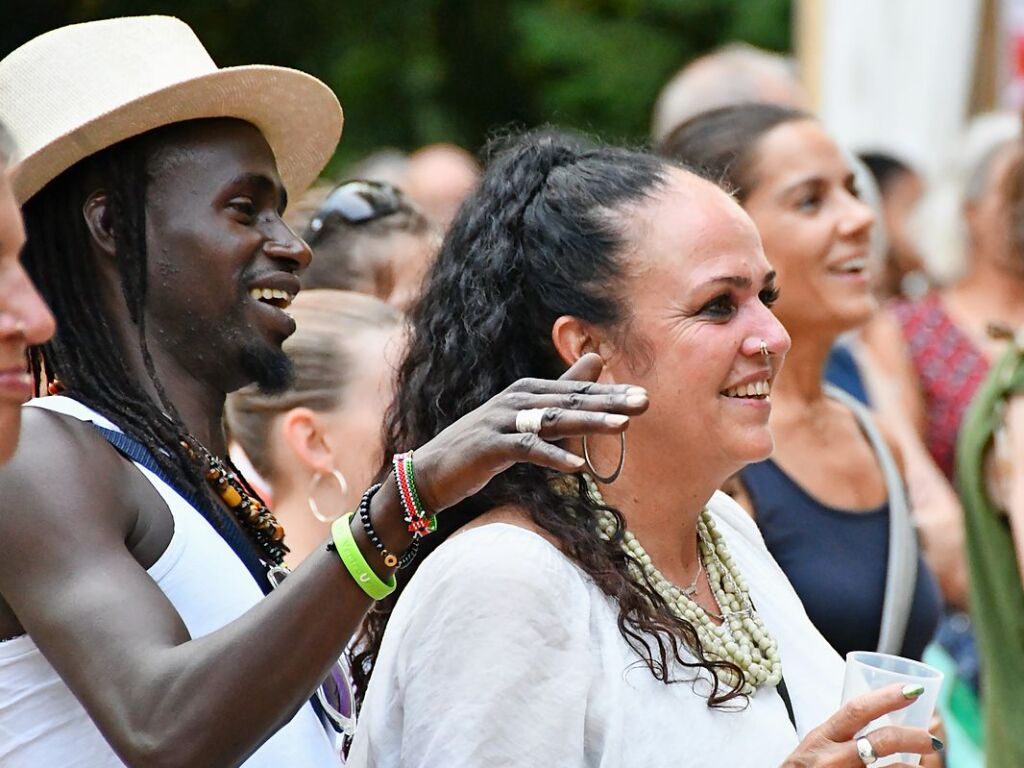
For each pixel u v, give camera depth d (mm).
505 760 5855
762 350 6414
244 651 5316
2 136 4969
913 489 12750
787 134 9852
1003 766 9750
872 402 13164
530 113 30016
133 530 5887
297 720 6219
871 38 18422
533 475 6371
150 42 6566
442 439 5457
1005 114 17719
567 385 5371
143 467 6043
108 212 6402
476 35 30219
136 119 6352
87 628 5414
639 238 6457
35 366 6656
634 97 29906
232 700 5277
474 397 6668
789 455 9523
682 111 14344
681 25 30484
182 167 6449
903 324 14258
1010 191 14055
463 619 5973
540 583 6023
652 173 6641
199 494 6227
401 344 7953
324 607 5391
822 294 9711
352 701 6766
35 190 6305
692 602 6605
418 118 29078
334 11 29391
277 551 6570
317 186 11164
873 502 9602
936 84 18359
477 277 6738
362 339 9188
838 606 9188
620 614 6180
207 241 6422
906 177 17109
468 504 6523
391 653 6266
